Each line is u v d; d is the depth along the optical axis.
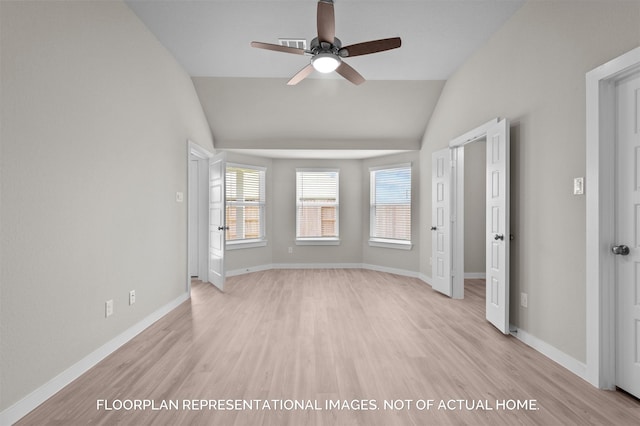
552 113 2.48
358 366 2.34
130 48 2.87
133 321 2.91
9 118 1.71
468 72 3.83
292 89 4.61
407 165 5.56
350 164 6.30
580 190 2.22
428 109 4.89
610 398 1.94
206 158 5.06
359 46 2.64
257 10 2.90
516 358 2.49
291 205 6.30
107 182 2.54
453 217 4.25
